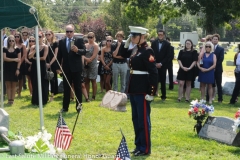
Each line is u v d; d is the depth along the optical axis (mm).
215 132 7938
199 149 7359
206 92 13617
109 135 8148
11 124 9031
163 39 12891
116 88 12617
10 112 10453
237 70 12969
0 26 7668
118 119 9719
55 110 10742
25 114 10195
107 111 10688
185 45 12867
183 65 12828
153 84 6629
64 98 10477
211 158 6832
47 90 11703
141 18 29562
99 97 13164
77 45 10180
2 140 5977
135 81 6758
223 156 6996
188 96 12914
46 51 11414
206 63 12539
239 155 7055
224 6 25062
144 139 6859
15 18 7629
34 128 8656
